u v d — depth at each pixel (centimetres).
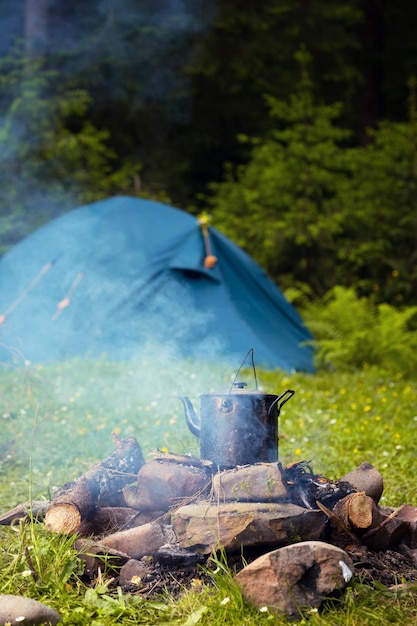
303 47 1711
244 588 353
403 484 582
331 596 359
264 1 1956
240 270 1187
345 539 405
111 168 1905
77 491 418
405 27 2220
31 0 1875
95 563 392
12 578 376
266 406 415
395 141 1650
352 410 853
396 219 1623
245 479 393
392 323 1213
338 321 1251
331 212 1608
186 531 384
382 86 2217
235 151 2109
